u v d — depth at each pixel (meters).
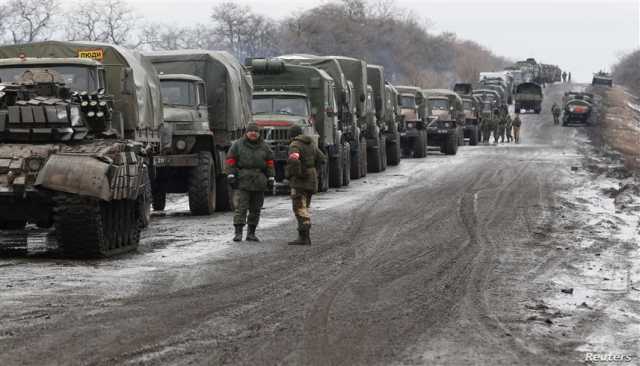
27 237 27.31
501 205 42.31
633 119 159.62
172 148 39.34
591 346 16.67
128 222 27.77
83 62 30.14
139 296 20.17
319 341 16.41
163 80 40.47
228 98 42.47
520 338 17.05
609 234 33.28
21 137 25.81
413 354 15.66
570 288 22.45
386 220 36.22
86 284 21.58
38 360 14.71
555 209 41.00
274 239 30.67
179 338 16.38
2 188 24.72
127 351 15.38
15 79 27.61
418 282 22.69
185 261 25.56
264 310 19.00
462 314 19.06
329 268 24.61
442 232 32.62
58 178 24.59
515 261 26.45
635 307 20.52
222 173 41.19
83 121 26.86
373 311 19.12
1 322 17.36
